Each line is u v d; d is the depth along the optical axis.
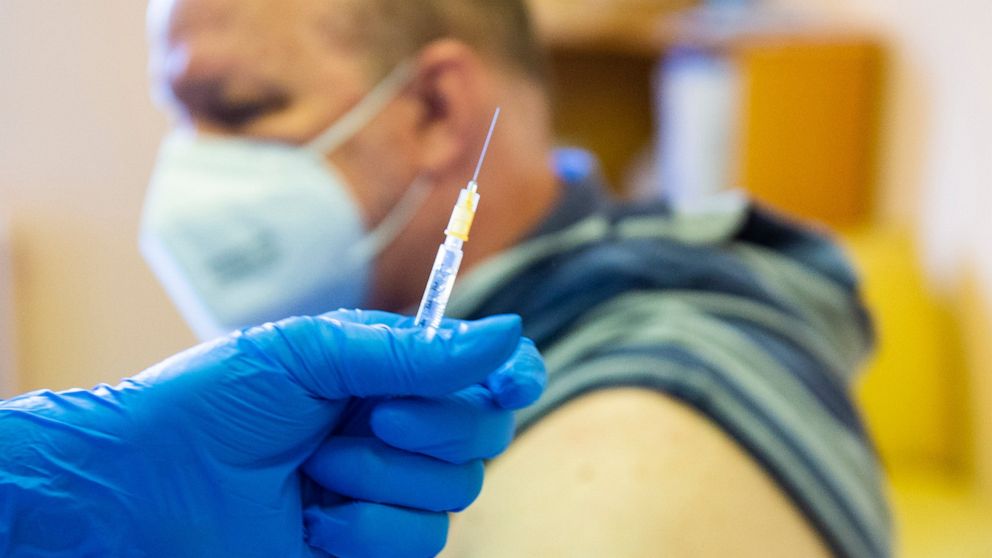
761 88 1.46
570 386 0.67
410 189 0.78
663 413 0.65
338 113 0.78
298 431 0.55
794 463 0.65
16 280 1.53
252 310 0.79
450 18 0.78
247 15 0.77
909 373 1.23
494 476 0.65
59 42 1.49
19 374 1.53
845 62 1.46
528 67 0.81
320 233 0.78
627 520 0.61
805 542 0.64
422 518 0.57
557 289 0.73
